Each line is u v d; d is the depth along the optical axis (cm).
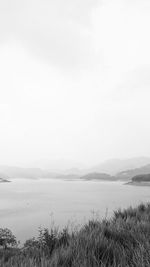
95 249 306
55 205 9475
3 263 297
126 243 329
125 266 250
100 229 407
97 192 16188
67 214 6812
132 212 585
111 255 294
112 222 478
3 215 7219
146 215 530
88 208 8031
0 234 1730
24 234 4344
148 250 266
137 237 346
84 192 16350
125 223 451
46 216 6688
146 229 395
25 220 6172
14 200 11638
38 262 282
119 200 10138
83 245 323
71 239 375
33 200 11556
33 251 347
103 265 254
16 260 302
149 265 235
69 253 295
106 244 319
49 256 316
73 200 11212
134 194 13975
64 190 18788
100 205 8662
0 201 11231
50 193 15812
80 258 276
